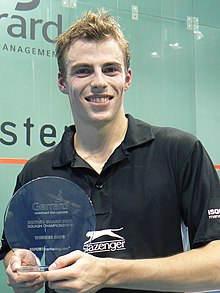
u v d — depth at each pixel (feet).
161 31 6.42
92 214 2.96
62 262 2.55
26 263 2.84
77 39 3.04
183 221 3.18
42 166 3.39
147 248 3.01
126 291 2.91
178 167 3.10
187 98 6.52
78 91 3.01
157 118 6.29
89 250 2.95
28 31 5.67
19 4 5.64
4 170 5.41
